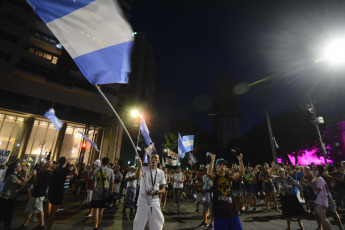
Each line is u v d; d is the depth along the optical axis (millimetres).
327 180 7613
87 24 2113
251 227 5738
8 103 21391
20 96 22594
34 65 25422
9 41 22906
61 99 25672
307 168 5547
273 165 9703
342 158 29766
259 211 8188
